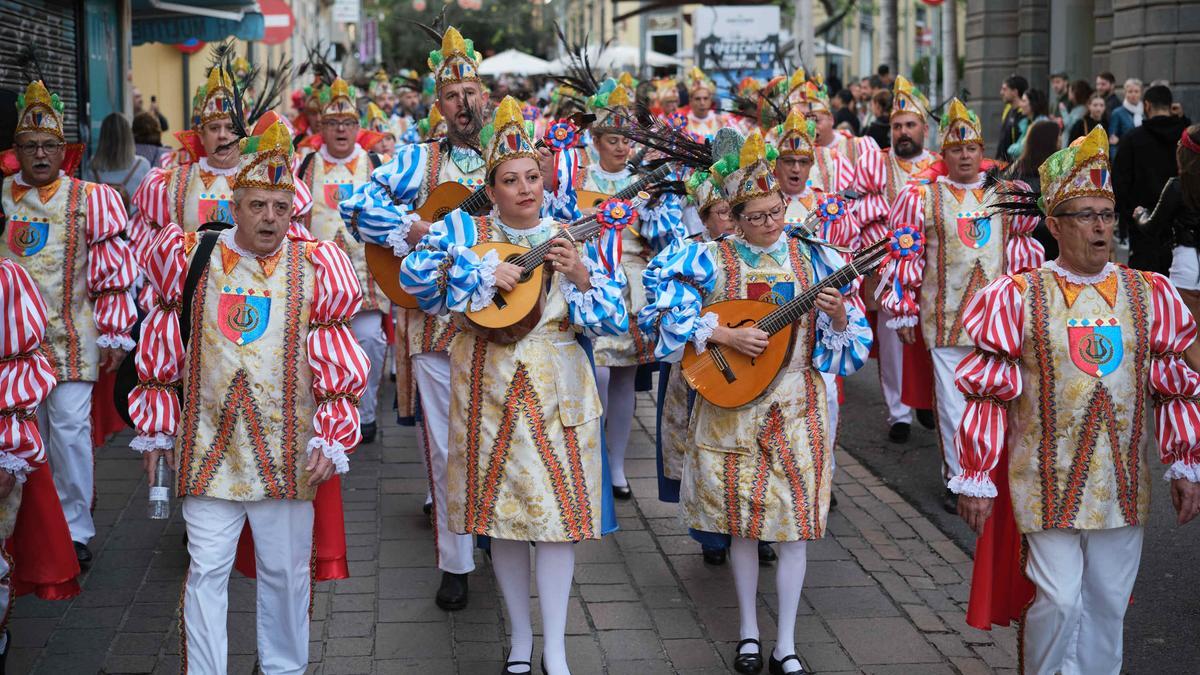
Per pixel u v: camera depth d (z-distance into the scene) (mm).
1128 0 16672
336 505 4758
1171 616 5535
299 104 14336
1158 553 6305
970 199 7195
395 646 5238
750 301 5000
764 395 4977
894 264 7215
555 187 5828
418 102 16469
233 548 4535
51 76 10891
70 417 6008
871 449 8406
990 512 4434
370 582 5926
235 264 4453
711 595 5805
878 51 47562
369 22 38750
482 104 5887
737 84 21453
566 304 4684
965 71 25672
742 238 5137
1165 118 9062
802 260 5121
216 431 4445
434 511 5676
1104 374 4277
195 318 4445
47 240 5969
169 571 6051
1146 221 6859
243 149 4387
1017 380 4348
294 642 4676
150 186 6633
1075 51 21688
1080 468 4301
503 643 5285
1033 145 7578
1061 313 4305
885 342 8469
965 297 7137
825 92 9461
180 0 13516
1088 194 4230
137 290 7238
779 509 4941
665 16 37625
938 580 6004
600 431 4801
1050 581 4359
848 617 5555
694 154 5734
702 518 5105
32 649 5160
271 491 4465
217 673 4473
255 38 14719
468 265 4555
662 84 15547
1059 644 4414
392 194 5848
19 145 5945
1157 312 4305
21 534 4922
